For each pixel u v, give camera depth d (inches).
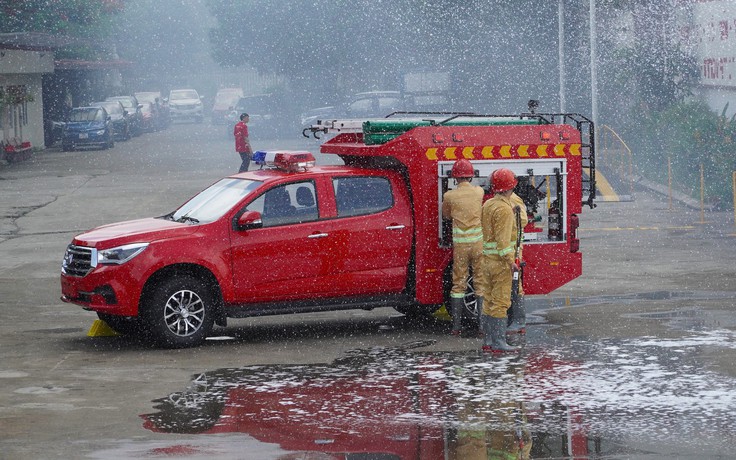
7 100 1659.7
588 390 381.4
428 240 505.0
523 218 493.0
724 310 534.6
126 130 2311.8
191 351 469.4
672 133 1179.9
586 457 302.0
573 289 612.1
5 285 649.6
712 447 308.8
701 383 387.9
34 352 468.8
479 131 510.6
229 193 502.6
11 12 1979.6
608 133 1466.5
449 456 304.8
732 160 1036.5
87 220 978.7
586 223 916.6
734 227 861.8
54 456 307.6
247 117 1285.7
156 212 1024.2
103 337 505.0
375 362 439.5
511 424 338.3
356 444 318.3
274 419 349.7
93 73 2733.8
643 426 333.1
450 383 397.7
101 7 2317.9
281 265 487.8
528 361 433.4
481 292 496.4
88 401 377.1
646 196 1102.4
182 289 474.3
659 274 653.3
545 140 517.3
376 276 503.2
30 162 1717.5
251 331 518.3
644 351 444.5
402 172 517.0
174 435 331.0
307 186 498.0
